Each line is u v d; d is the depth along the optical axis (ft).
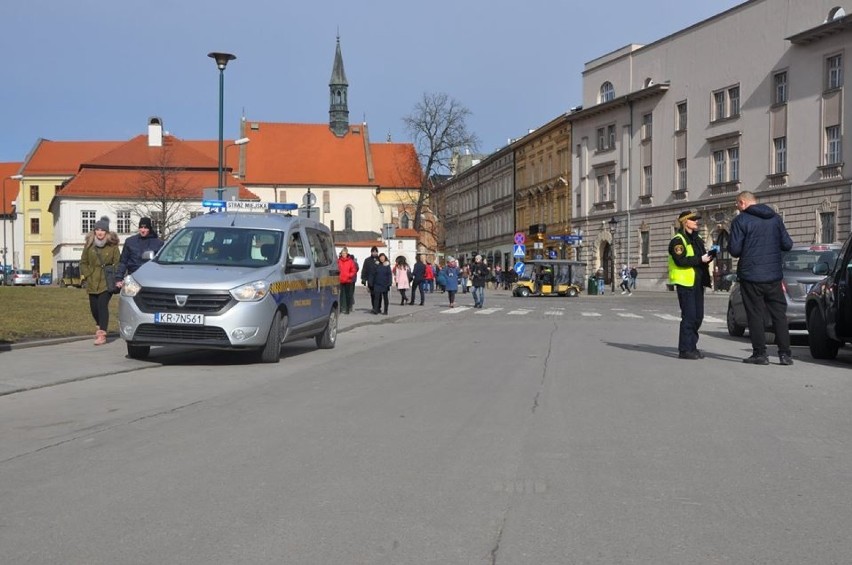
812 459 20.93
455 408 28.09
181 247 43.86
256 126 314.35
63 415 27.20
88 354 43.65
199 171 272.10
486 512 16.49
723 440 23.09
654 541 14.83
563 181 233.14
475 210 336.90
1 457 21.25
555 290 165.07
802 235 151.74
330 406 28.55
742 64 166.81
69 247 265.34
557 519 16.06
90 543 14.76
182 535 15.16
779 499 17.44
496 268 246.27
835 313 40.06
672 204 187.32
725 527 15.61
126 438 23.49
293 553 14.21
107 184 268.00
